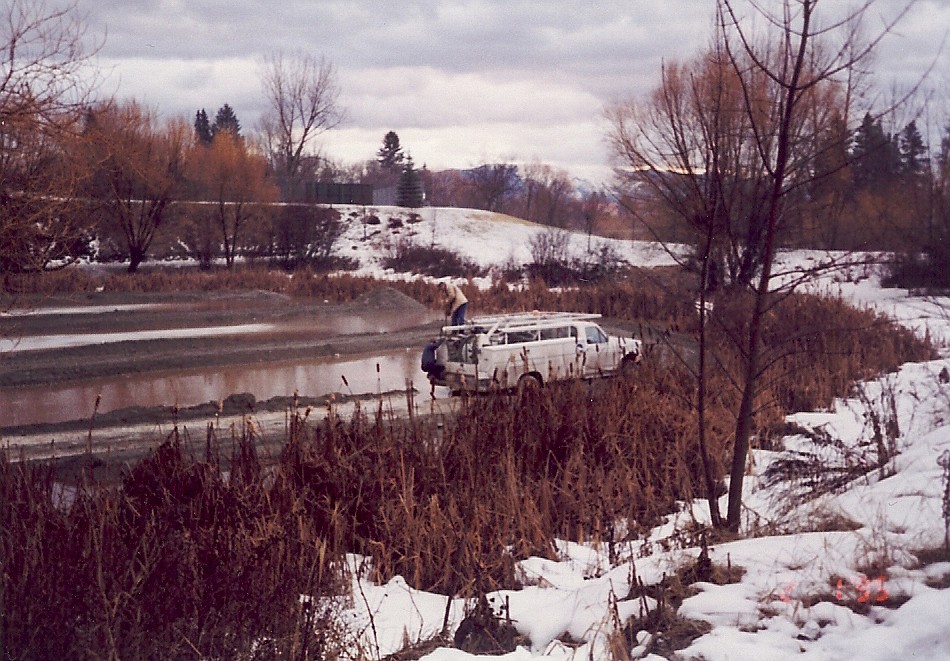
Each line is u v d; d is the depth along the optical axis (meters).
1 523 5.92
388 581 7.14
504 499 8.16
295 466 8.46
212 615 5.41
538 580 6.82
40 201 14.27
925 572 5.53
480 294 36.62
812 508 7.55
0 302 20.11
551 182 97.06
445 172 126.88
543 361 17.42
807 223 22.81
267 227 51.44
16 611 5.05
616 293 31.70
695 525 7.42
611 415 10.65
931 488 7.33
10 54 13.23
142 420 14.97
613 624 5.27
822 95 10.66
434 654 5.20
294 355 22.84
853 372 17.23
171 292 37.22
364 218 64.31
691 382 13.20
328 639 5.42
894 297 29.53
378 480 8.11
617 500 8.59
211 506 7.16
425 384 18.94
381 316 33.09
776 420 12.94
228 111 130.62
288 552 6.26
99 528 5.96
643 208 22.78
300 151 83.06
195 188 47.94
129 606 5.34
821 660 4.55
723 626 5.11
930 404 13.20
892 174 28.41
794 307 21.77
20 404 16.94
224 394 17.91
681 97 14.37
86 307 31.81
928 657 4.35
